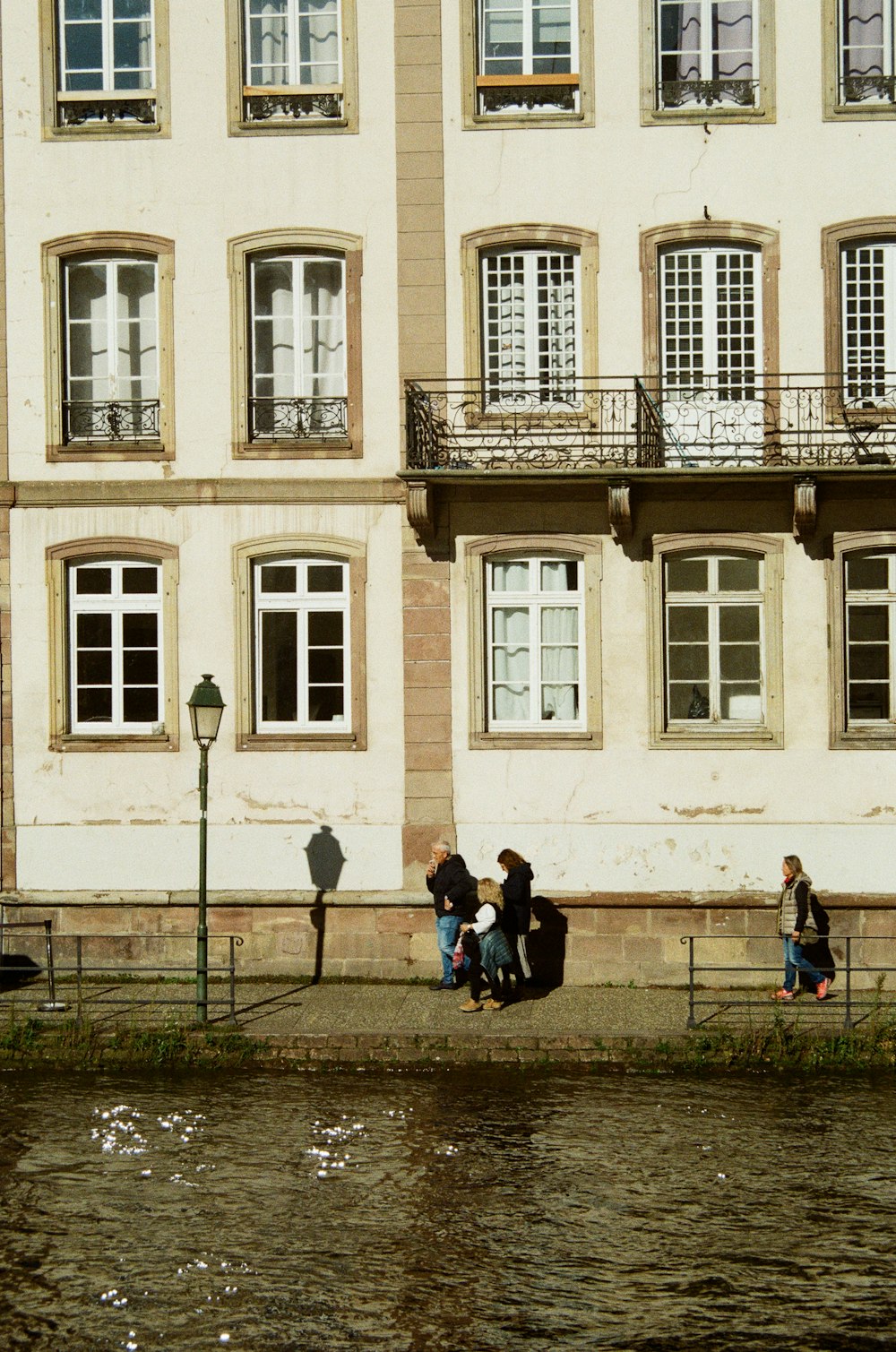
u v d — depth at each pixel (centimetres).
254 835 2103
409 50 2114
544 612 2112
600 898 2059
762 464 2061
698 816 2073
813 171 2086
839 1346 1095
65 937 2014
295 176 2123
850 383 2095
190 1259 1238
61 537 2130
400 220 2114
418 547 2103
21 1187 1388
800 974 2017
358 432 2114
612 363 2100
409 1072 1734
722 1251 1249
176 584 2122
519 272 2123
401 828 2097
